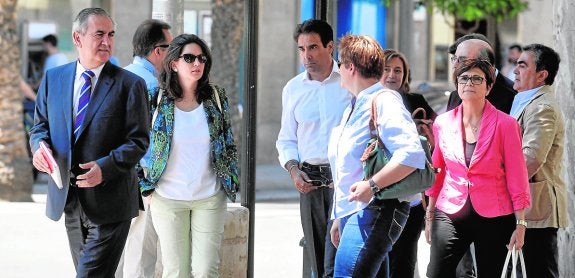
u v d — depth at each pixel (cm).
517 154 1666
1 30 3838
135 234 1928
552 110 1838
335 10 2327
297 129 1992
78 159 1627
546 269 1880
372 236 1527
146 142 1636
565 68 2009
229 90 4478
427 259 2741
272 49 5397
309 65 1956
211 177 1755
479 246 1698
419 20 6081
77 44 1634
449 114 1720
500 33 6006
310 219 1980
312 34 1950
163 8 2166
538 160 1819
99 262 1630
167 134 1731
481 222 1677
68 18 5281
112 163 1591
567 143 2012
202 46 1733
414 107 2011
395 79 1994
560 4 2016
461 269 2075
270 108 5397
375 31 5669
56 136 1634
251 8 2022
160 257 1984
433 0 5144
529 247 1872
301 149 1981
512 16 5112
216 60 4497
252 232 2075
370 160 1518
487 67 1689
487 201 1669
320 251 1991
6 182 3834
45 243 2766
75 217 1647
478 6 5012
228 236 1998
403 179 1498
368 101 1545
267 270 2622
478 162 1670
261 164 5384
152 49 1992
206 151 1745
